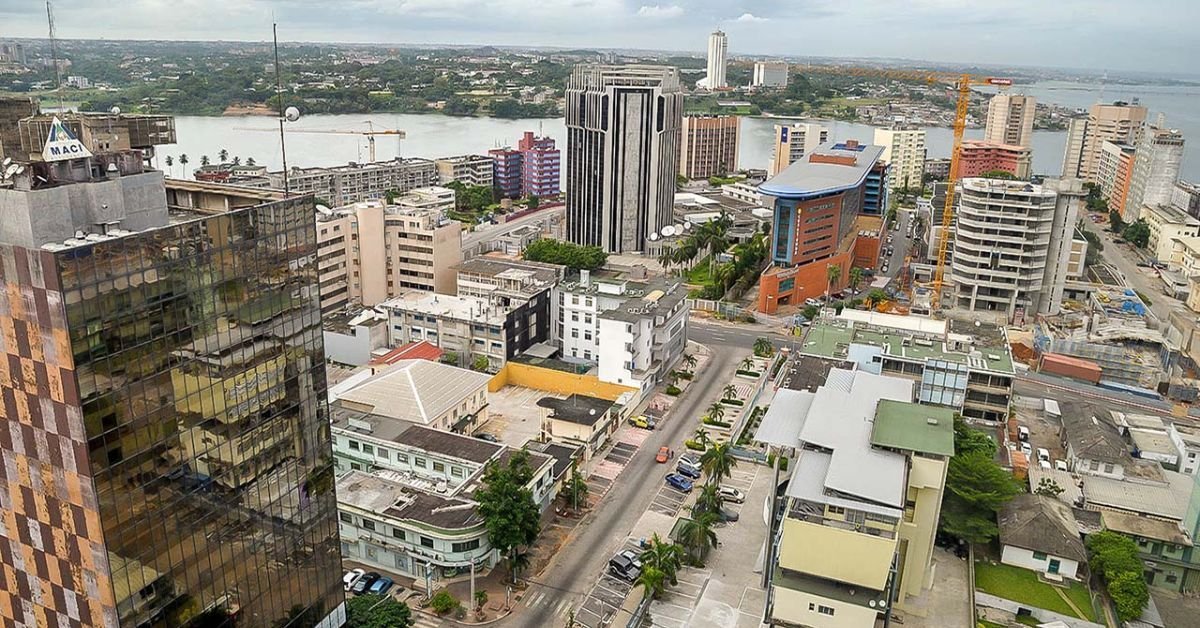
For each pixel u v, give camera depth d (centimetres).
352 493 11512
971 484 11744
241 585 7206
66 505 5947
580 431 14425
